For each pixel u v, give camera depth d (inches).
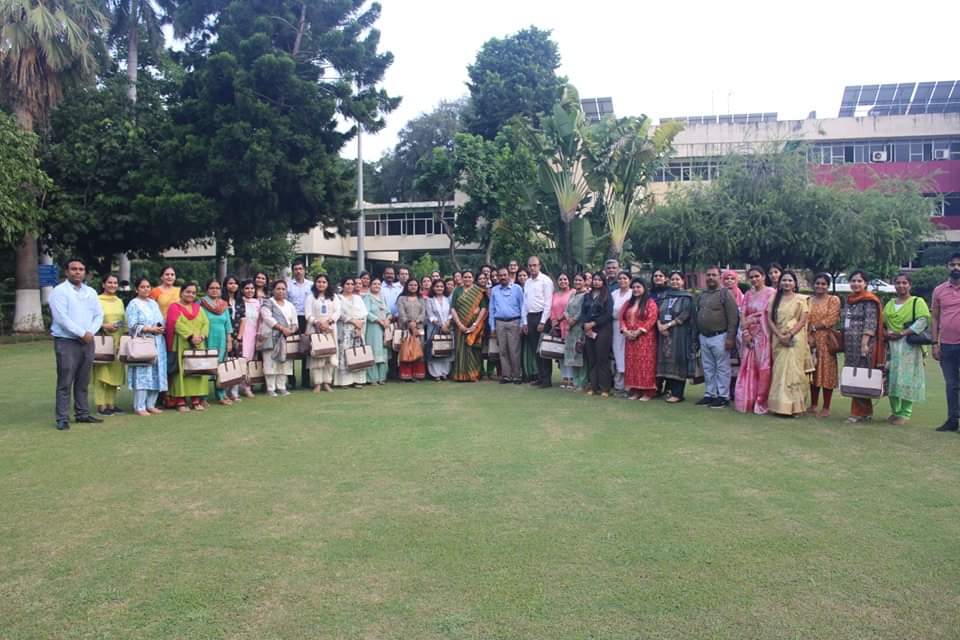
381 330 410.9
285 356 363.3
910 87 1350.9
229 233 807.7
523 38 1380.4
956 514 179.3
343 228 856.3
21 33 647.8
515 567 147.9
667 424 289.4
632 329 347.3
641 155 663.8
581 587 138.7
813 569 146.6
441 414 312.3
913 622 125.3
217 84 719.7
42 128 749.9
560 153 684.7
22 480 209.8
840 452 242.4
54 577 143.8
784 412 301.0
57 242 784.3
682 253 813.9
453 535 165.8
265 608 130.8
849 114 1393.9
